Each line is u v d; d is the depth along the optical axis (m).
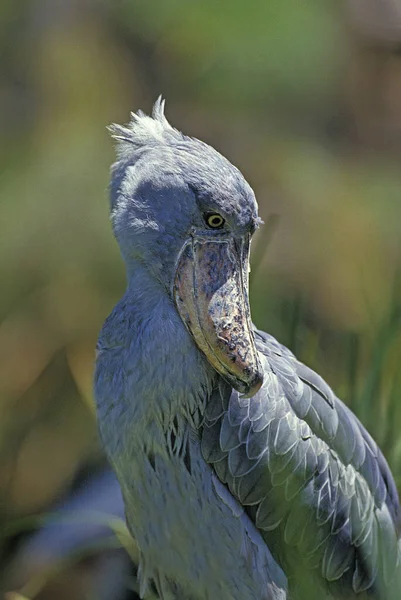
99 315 13.23
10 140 14.27
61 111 14.69
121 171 7.92
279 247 13.73
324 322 12.78
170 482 7.82
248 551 7.85
